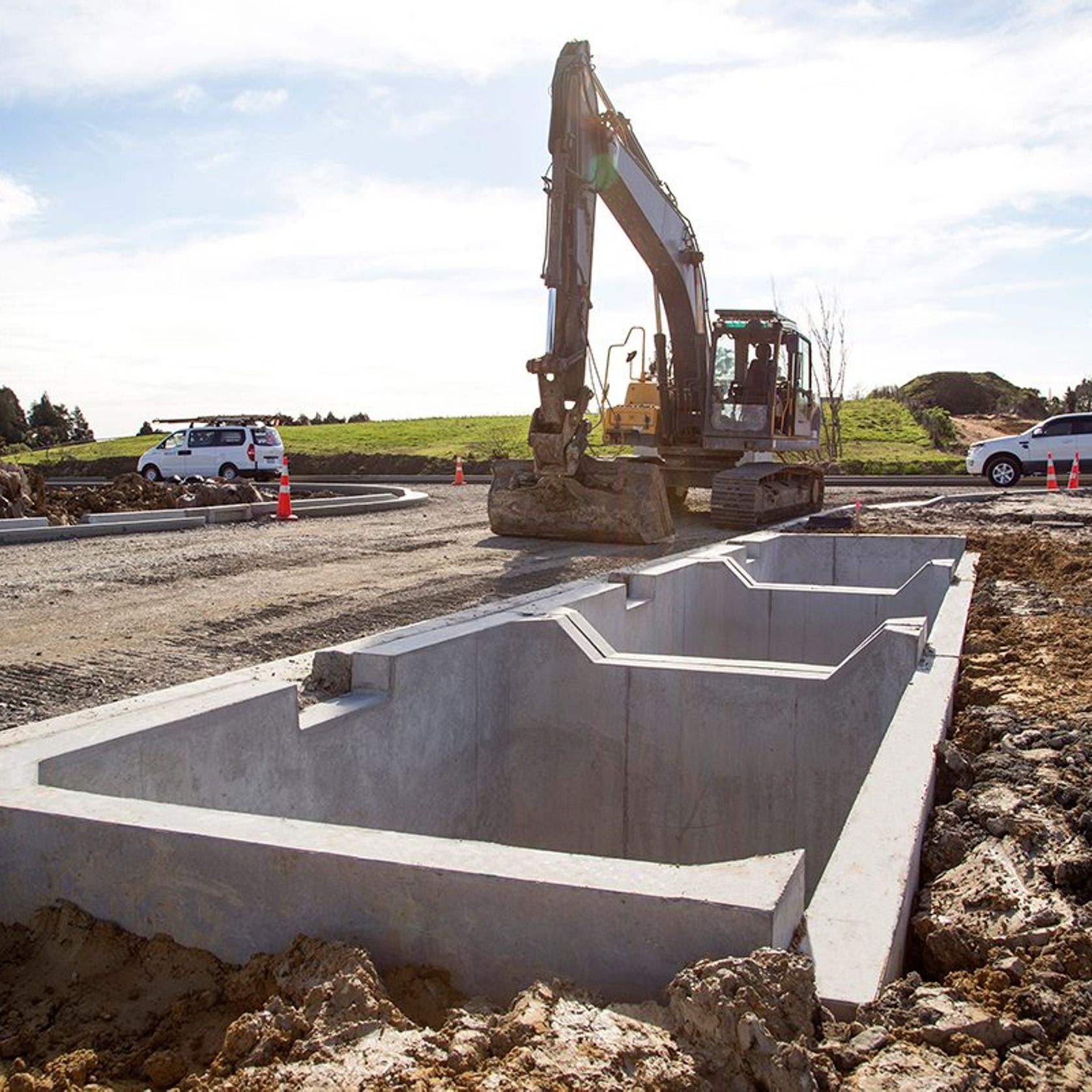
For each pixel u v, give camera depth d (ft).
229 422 98.53
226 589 32.45
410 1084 7.50
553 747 23.63
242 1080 7.77
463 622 23.21
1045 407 197.57
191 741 14.94
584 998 8.86
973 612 29.07
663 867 9.57
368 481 110.42
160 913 10.61
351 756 18.26
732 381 59.21
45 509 55.72
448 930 9.52
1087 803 13.98
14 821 11.23
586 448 47.39
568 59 43.42
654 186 52.90
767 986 8.18
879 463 113.91
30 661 22.53
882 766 14.79
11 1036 9.28
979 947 10.55
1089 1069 8.29
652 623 30.30
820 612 33.53
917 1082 7.75
